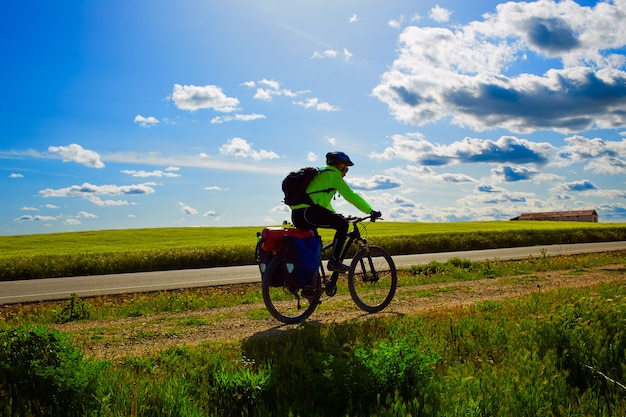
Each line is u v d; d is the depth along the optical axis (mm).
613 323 5547
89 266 17250
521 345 5508
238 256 19891
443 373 4789
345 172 7426
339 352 4938
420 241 24078
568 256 18500
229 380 4379
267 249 7102
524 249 23656
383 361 4488
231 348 5895
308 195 7043
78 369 4238
